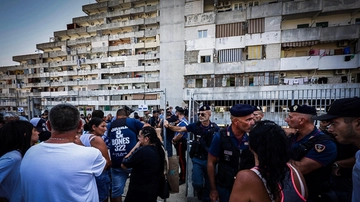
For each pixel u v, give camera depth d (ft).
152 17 77.20
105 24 83.15
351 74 46.21
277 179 3.11
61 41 90.74
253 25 51.21
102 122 8.95
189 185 10.89
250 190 3.20
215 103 32.42
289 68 48.57
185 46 57.88
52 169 3.78
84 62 85.92
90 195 4.21
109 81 80.84
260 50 50.72
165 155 8.10
